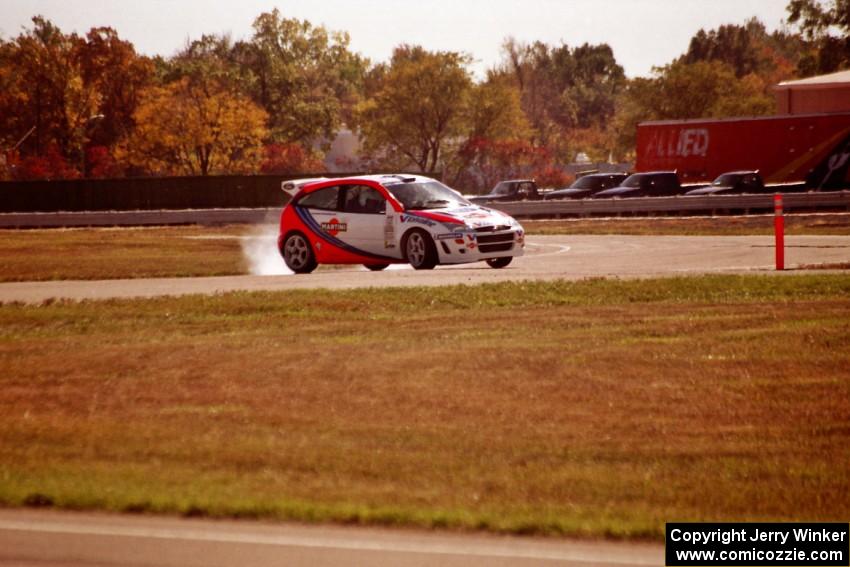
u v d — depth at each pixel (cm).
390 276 6725
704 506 2091
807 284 5475
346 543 1914
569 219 17150
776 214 6662
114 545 1908
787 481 2259
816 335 3931
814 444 2567
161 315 5022
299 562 1817
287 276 7106
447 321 4597
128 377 3491
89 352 3956
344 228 7556
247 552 1870
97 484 2256
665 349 3769
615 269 7012
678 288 5484
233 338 4272
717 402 3011
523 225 16038
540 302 5159
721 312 4581
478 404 3031
